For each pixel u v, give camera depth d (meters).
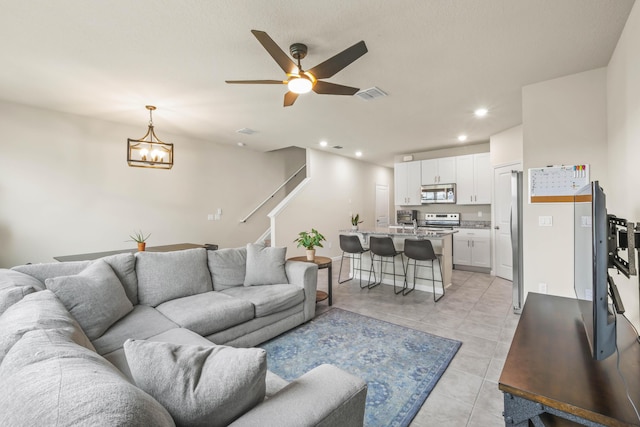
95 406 0.57
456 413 1.73
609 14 1.94
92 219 4.21
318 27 2.08
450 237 4.46
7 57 2.47
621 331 1.24
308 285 3.03
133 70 2.71
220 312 2.25
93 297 1.88
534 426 0.96
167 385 0.84
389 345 2.55
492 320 3.12
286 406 0.92
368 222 8.00
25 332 1.02
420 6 1.86
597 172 2.66
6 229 3.59
